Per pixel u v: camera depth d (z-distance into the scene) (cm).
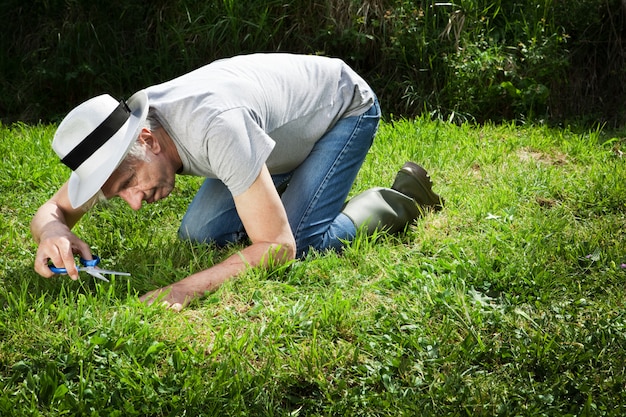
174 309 304
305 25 658
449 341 290
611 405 249
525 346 280
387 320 301
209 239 371
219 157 289
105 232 388
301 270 335
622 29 662
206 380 264
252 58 335
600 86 652
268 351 279
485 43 626
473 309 309
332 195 357
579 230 386
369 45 651
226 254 365
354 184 446
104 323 290
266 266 320
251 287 318
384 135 530
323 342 288
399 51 630
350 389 261
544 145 527
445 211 409
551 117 621
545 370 270
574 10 647
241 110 295
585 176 461
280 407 256
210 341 288
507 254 354
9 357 275
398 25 629
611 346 280
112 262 354
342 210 375
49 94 664
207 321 301
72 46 666
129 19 682
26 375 267
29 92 656
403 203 384
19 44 692
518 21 636
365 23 638
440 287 324
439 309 310
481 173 475
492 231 378
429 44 632
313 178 352
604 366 270
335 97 350
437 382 265
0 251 367
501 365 277
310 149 355
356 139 359
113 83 665
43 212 325
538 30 630
